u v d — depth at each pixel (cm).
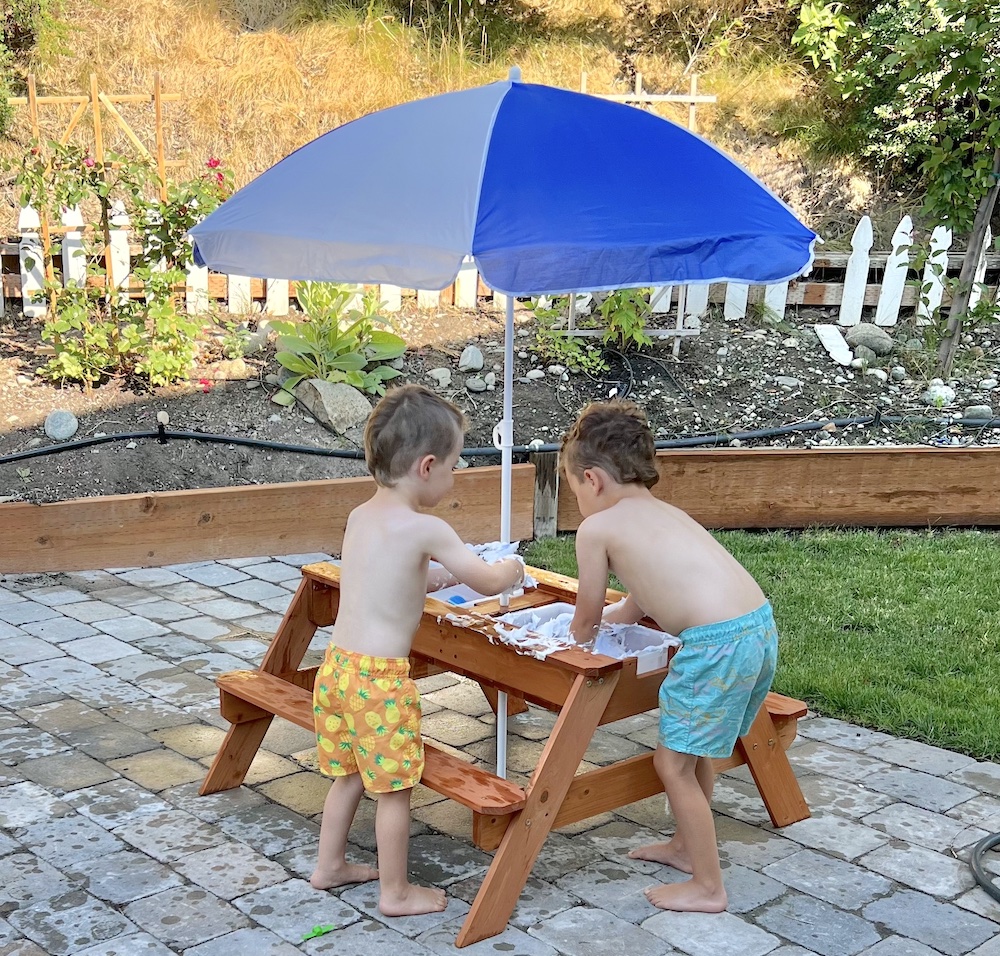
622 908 283
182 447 620
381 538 273
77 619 492
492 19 1012
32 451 594
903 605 518
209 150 897
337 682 272
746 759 319
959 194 745
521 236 242
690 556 278
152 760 360
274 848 308
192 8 969
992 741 382
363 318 697
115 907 277
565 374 738
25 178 664
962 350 800
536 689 292
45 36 907
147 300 682
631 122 294
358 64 952
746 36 1010
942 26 817
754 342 791
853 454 633
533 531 630
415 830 325
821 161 949
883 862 309
